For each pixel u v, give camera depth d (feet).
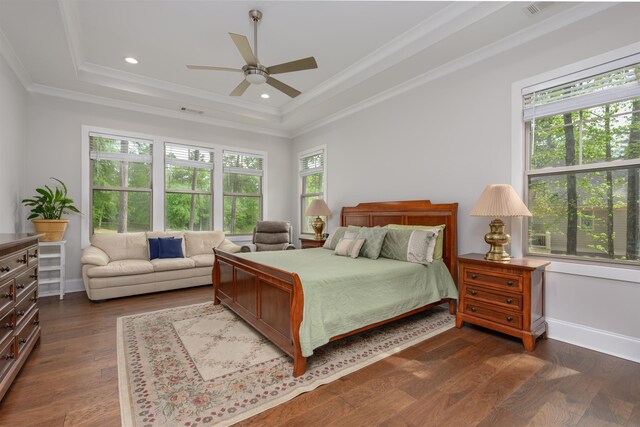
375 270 8.73
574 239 8.71
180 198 17.15
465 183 10.94
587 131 8.50
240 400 5.88
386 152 13.97
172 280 13.83
